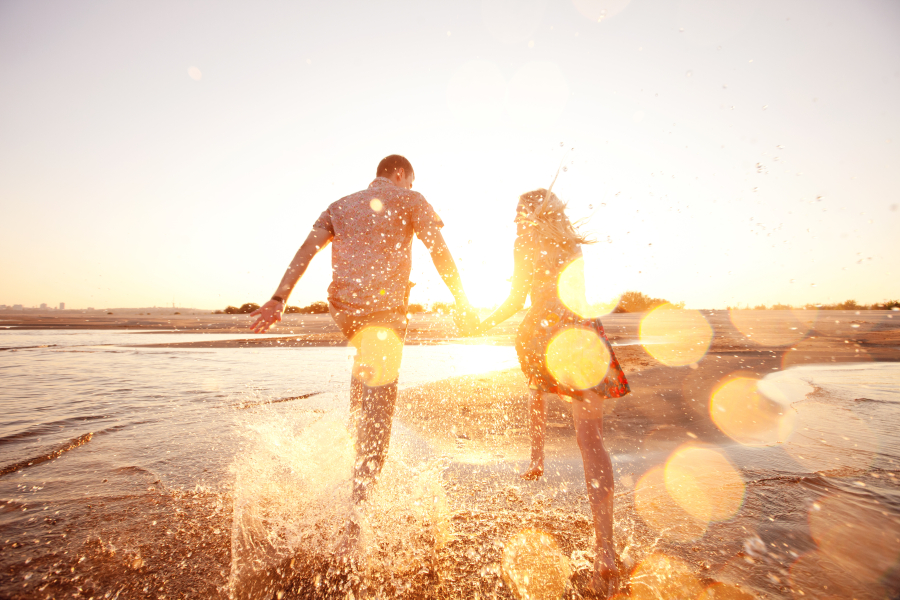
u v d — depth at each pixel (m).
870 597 1.23
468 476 2.23
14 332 17.45
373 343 1.90
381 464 1.77
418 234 2.07
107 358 7.70
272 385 4.80
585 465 1.55
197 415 3.39
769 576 1.34
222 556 1.50
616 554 1.50
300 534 1.64
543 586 1.35
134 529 1.67
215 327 21.55
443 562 1.49
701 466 2.32
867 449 2.53
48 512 1.79
